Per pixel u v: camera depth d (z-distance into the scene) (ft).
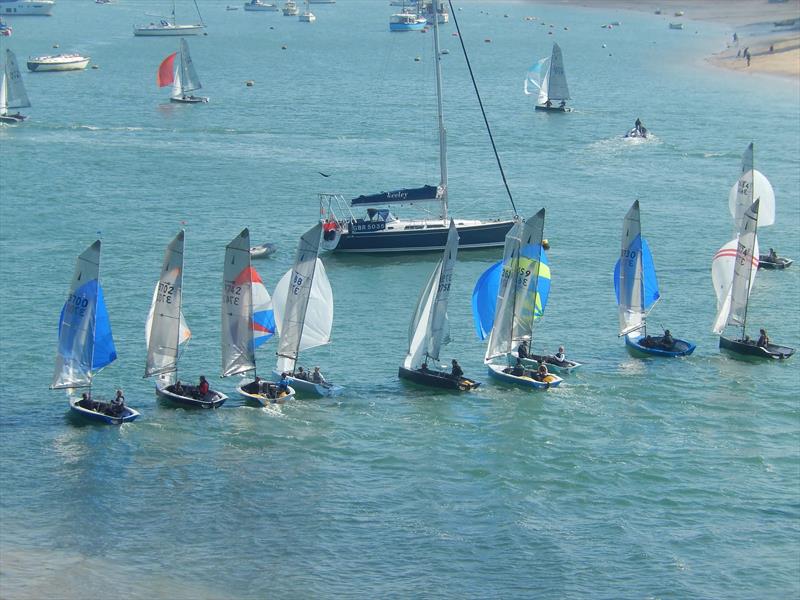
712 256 484.74
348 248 490.49
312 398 331.16
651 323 404.36
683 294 434.71
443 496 278.67
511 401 332.39
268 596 235.61
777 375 357.41
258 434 305.94
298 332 335.88
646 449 305.94
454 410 325.42
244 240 321.93
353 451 299.38
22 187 590.14
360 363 361.30
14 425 308.81
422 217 547.90
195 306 408.26
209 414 317.01
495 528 264.93
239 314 328.08
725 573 250.57
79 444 298.15
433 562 250.57
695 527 269.44
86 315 312.71
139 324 388.37
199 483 280.10
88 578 238.27
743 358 371.35
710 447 309.01
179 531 258.98
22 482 277.85
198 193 586.45
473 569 248.52
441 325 345.10
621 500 280.51
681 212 559.38
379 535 260.42
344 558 250.98
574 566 250.57
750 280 374.22
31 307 404.16
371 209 490.90
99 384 337.93
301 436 305.53
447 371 353.51
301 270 331.77
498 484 284.61
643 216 549.95
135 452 294.46
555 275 455.63
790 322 409.49
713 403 335.88
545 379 342.23
